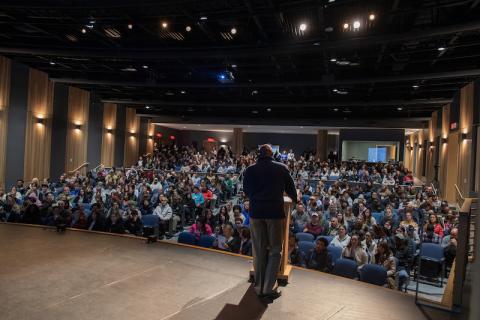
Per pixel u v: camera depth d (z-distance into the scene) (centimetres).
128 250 423
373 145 2234
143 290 302
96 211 782
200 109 2247
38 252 407
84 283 314
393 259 587
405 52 1016
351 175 1638
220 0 784
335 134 2797
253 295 297
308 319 261
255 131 2811
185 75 1534
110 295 289
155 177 1362
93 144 1847
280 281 334
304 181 1369
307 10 834
